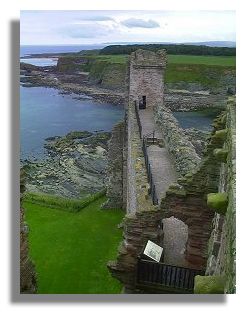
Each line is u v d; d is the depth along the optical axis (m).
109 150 36.78
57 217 33.38
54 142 59.16
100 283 23.70
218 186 15.17
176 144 23.97
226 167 11.70
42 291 22.95
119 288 23.05
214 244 12.55
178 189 15.74
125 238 16.06
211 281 8.20
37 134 63.66
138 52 37.56
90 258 26.61
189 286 14.31
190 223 15.77
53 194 41.41
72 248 28.09
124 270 15.98
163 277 14.62
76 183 45.31
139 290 14.84
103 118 75.38
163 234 16.92
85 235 30.19
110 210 35.38
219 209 9.27
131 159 24.38
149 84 37.84
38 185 44.22
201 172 15.38
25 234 13.32
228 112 13.77
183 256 16.17
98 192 40.44
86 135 63.38
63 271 25.02
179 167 21.58
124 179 35.47
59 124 70.25
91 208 35.59
